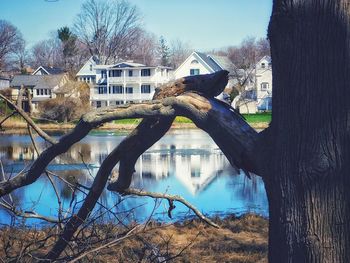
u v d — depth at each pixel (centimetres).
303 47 339
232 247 880
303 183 338
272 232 361
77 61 8112
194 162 2519
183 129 5350
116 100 6800
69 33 8012
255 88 6794
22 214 544
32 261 534
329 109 334
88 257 550
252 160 383
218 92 436
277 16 347
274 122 363
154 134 471
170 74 7281
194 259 800
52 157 454
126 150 487
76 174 1756
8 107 580
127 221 832
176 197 579
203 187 1727
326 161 333
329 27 333
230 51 7769
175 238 920
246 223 1084
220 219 1130
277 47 353
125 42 8362
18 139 3603
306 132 338
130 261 657
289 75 345
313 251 334
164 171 2166
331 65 334
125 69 6756
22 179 472
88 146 3253
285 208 346
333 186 333
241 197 1527
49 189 1430
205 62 6688
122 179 523
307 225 336
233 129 388
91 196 520
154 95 435
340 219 332
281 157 350
